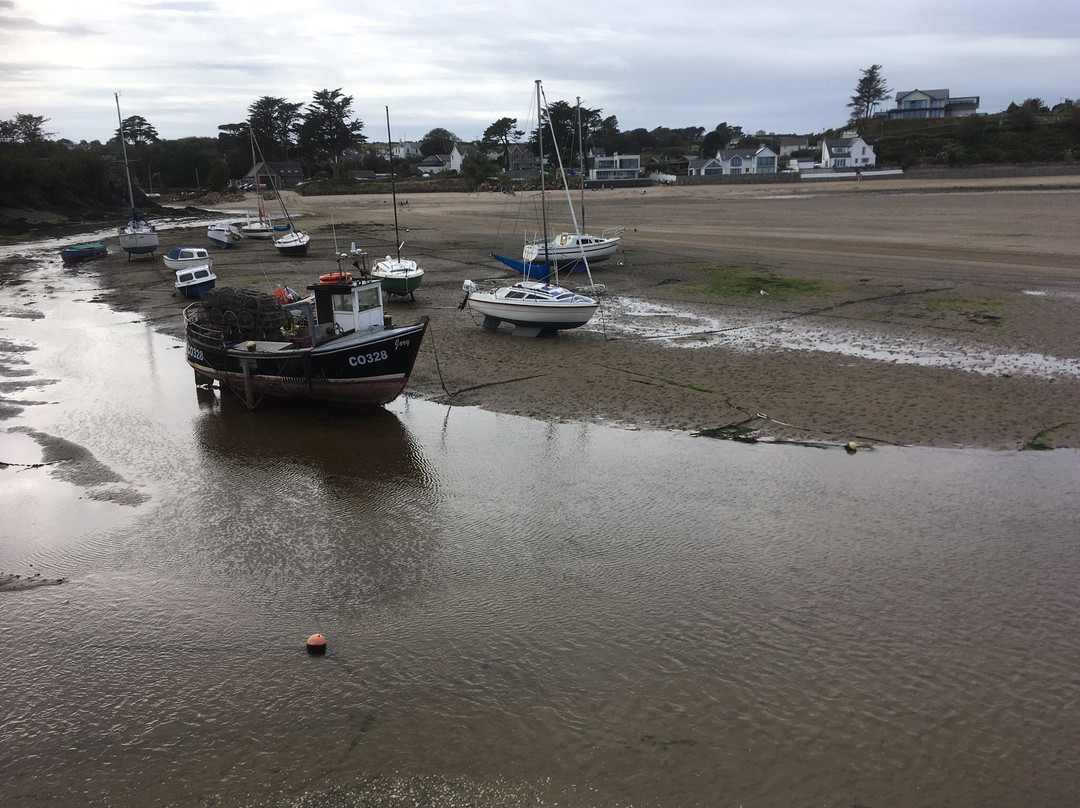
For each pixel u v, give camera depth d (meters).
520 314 25.33
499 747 7.93
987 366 20.98
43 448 16.86
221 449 16.72
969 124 120.94
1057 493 13.49
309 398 19.66
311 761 7.83
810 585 10.80
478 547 12.14
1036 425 16.66
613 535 12.40
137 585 11.30
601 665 9.16
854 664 9.10
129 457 16.33
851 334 24.86
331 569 11.59
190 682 9.12
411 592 10.89
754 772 7.56
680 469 14.90
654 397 19.14
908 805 7.17
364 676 9.09
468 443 16.64
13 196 84.12
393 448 16.48
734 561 11.49
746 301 30.50
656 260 41.06
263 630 10.09
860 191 87.56
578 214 70.69
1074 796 7.25
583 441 16.50
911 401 18.33
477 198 97.25
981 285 31.44
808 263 38.59
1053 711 8.31
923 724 8.15
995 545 11.80
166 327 28.91
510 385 20.52
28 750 8.15
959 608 10.20
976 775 7.50
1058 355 21.83
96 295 36.19
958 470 14.55
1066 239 42.41
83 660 9.60
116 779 7.72
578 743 7.95
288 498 14.14
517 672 9.07
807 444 15.98
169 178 155.50
